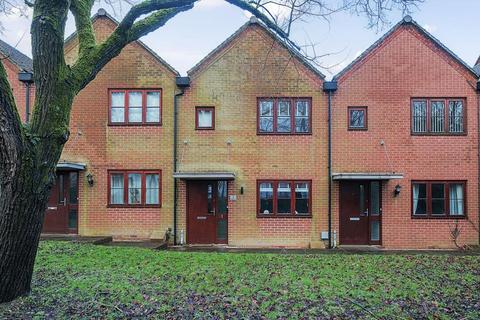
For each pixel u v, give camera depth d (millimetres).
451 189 13516
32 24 6117
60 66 6188
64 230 13906
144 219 13734
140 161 13836
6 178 5738
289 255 10914
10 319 5375
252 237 13516
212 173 13227
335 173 13406
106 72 13961
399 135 13547
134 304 6129
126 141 13883
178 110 13859
